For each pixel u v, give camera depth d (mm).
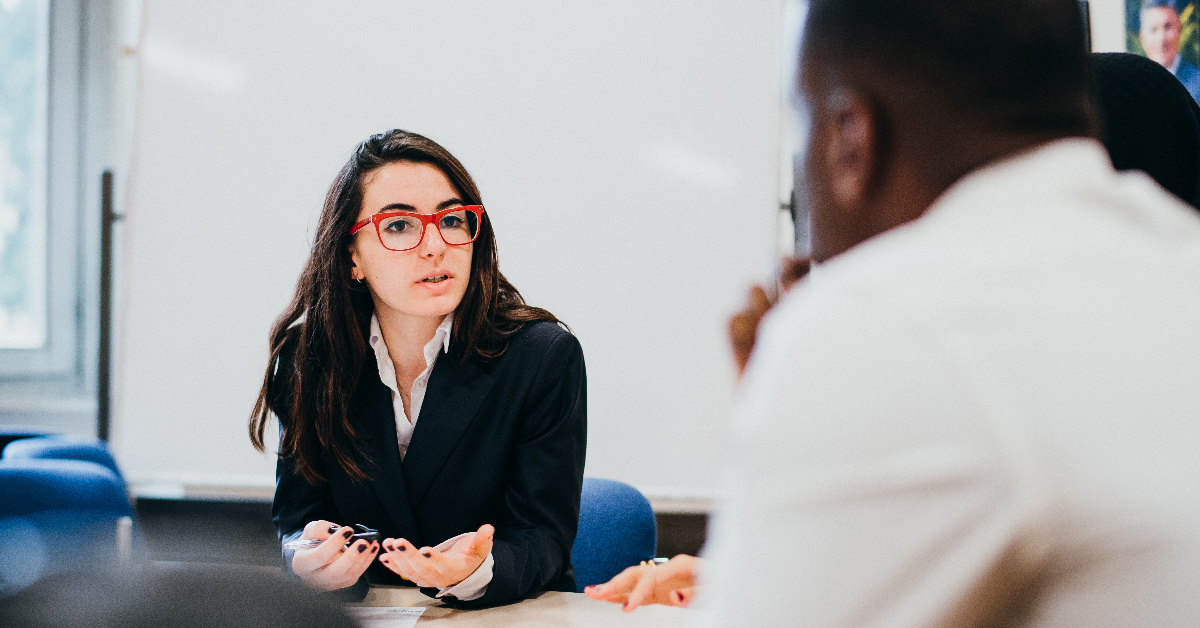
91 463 1583
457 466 1240
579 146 2201
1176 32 2119
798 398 340
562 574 1214
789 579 329
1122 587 311
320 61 2230
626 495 1544
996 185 382
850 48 408
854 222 432
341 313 1259
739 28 2186
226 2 2250
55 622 235
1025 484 308
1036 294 339
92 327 2641
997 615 337
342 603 266
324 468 1263
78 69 2607
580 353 1311
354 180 1245
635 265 2193
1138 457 310
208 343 2236
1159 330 332
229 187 2242
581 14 2203
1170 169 988
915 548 316
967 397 317
